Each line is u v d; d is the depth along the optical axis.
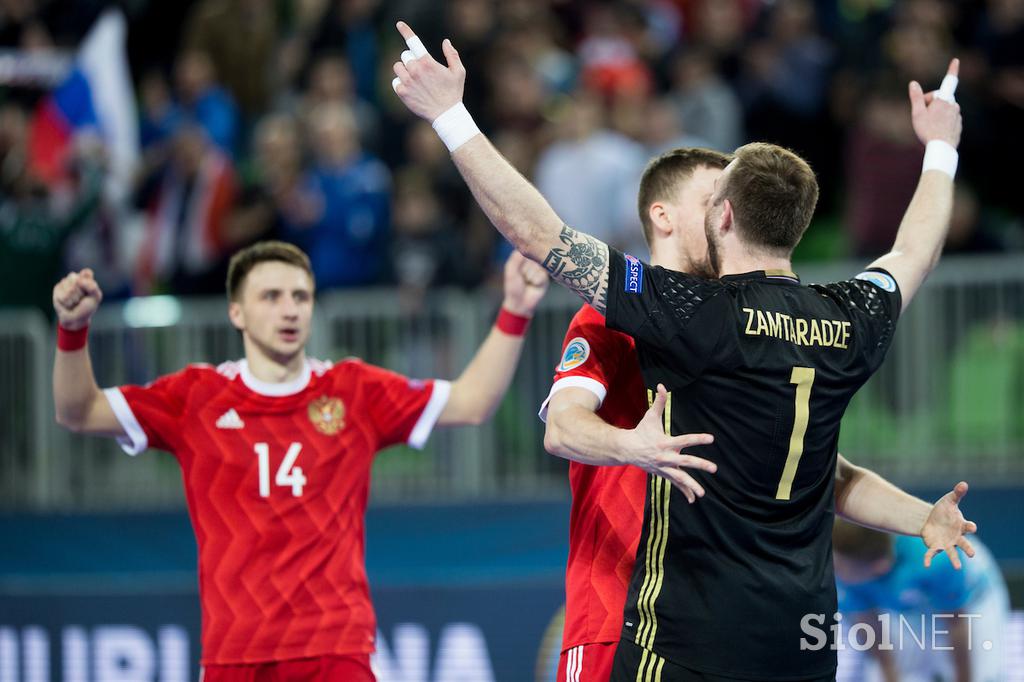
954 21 35.81
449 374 28.78
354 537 16.56
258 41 38.69
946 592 19.22
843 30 35.84
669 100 34.53
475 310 28.78
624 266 11.08
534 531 27.95
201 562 16.31
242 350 29.53
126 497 30.36
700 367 10.99
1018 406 26.50
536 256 11.11
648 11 38.78
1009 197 32.88
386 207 32.94
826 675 11.34
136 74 43.94
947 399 26.95
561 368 11.85
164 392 16.55
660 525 11.28
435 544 28.39
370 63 38.53
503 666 26.38
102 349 30.14
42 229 32.31
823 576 11.33
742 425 11.02
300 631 15.93
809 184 11.66
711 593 11.01
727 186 11.66
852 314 11.59
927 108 13.34
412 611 26.83
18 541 30.17
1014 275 26.67
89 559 29.81
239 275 16.91
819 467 11.40
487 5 37.31
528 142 33.44
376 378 16.94
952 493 11.92
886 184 31.05
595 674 12.02
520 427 28.66
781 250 11.66
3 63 39.91
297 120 35.97
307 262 17.05
